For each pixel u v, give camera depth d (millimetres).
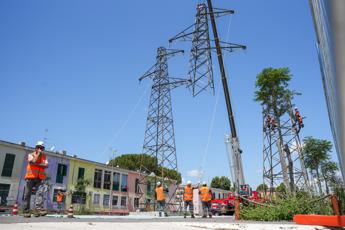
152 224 7688
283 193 14789
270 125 23453
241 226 8016
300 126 20688
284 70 23766
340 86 1221
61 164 39938
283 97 23469
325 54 1425
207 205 17359
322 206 11188
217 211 29766
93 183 44000
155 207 41250
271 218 11336
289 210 11383
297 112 21016
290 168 21219
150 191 50156
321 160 24422
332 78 1288
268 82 23828
